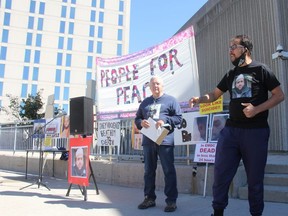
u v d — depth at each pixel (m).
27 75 54.50
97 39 59.81
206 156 5.87
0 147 12.52
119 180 7.59
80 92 57.41
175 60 7.19
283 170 6.28
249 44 3.41
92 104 6.05
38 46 55.84
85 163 5.71
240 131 3.27
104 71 8.61
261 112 3.26
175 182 4.80
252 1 12.03
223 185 3.31
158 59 7.54
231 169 3.32
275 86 3.23
